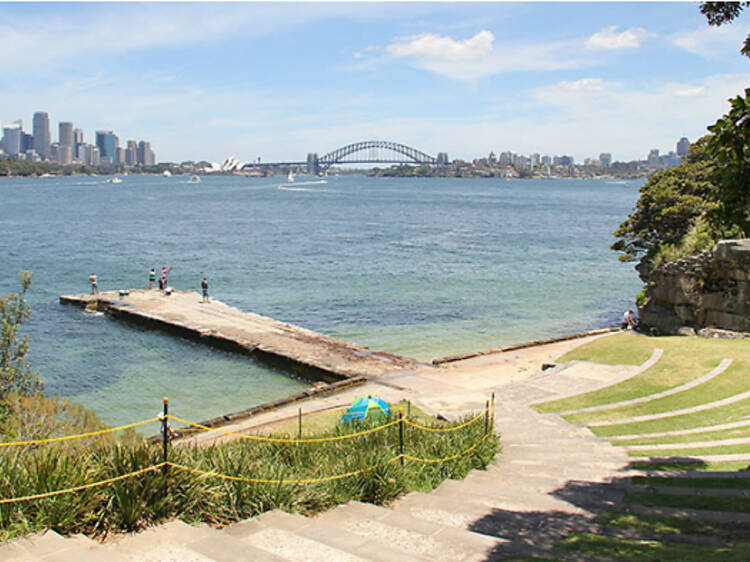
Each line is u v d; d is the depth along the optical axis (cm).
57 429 1479
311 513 861
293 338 3294
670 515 860
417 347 3394
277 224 10844
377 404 1672
